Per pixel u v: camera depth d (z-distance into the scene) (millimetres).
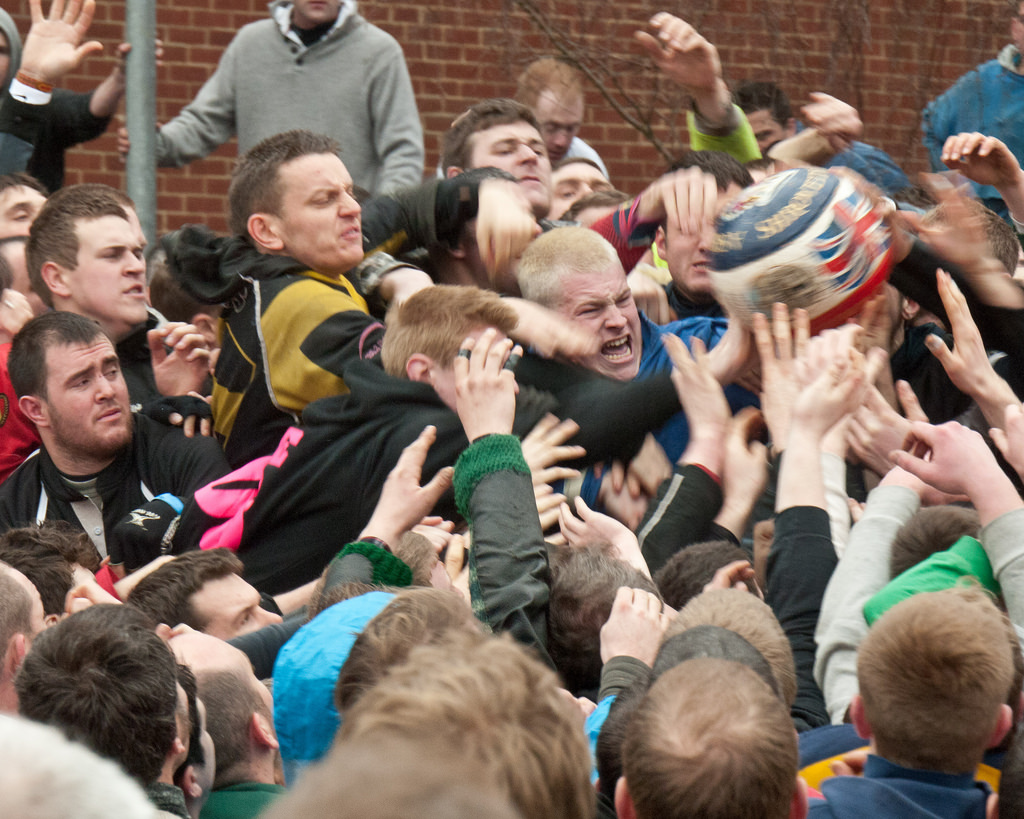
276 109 9070
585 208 7207
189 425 6086
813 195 4684
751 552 5785
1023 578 3869
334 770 1546
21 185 7512
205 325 7066
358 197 6703
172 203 10984
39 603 4066
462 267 6195
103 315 6457
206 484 5734
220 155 11039
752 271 4652
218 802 3678
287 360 5562
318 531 5254
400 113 9000
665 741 2756
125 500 5949
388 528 4621
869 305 4762
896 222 4957
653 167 10703
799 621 4203
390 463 5066
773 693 2896
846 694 3971
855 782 3229
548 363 5184
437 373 5047
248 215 5805
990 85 7668
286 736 3617
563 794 2166
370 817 1462
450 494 5234
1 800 1741
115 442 5848
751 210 4711
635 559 4750
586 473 5414
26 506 5969
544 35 8633
